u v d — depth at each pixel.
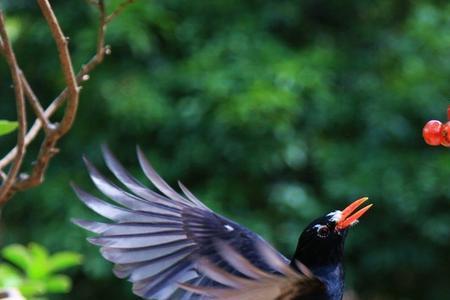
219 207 14.60
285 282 4.27
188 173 14.98
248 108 13.98
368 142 14.80
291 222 14.67
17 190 5.18
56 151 5.11
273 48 14.84
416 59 15.18
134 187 5.58
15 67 4.89
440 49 15.16
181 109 14.40
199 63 14.69
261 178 14.84
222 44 14.84
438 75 15.02
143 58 15.06
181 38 15.29
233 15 15.43
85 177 15.02
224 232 5.51
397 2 16.39
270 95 13.99
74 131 15.28
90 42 14.59
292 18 15.55
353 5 16.19
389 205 14.48
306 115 14.88
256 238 5.48
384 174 14.46
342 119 15.00
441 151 14.79
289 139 14.43
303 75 14.44
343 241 5.30
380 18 16.25
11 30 14.05
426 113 14.79
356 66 15.52
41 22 15.32
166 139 14.87
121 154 15.10
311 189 14.98
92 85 14.88
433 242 14.80
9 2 15.61
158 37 15.34
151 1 14.98
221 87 14.22
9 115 15.91
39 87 15.85
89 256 14.44
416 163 14.55
